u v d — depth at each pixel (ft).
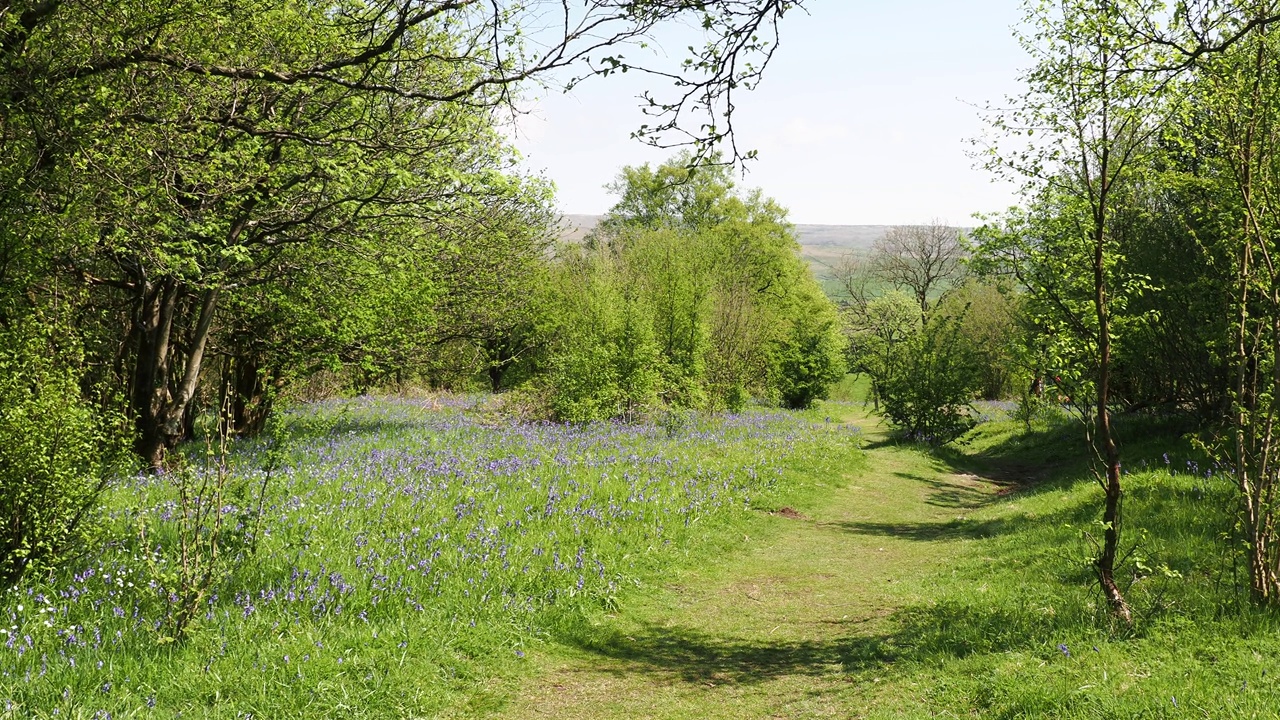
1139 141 23.43
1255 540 22.98
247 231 49.85
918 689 21.15
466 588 28.35
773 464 63.26
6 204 30.63
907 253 233.35
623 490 46.80
